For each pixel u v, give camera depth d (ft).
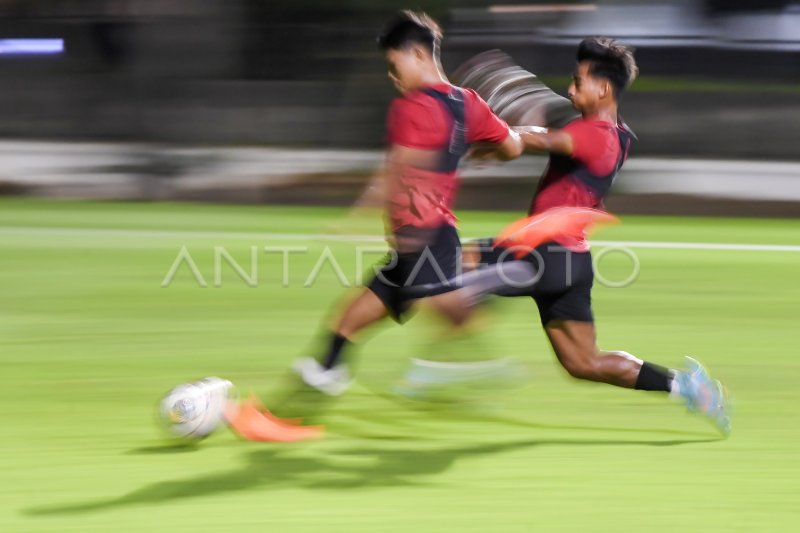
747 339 84.89
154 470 51.39
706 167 183.42
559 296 54.95
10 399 64.34
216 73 202.49
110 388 67.31
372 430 58.95
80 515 45.52
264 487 49.24
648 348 81.51
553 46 202.80
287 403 56.54
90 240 130.72
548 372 72.74
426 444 56.49
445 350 75.05
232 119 195.31
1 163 182.91
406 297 54.54
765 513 46.78
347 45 198.18
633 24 209.87
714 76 208.33
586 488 49.65
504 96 57.72
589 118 54.24
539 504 47.50
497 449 55.83
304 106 195.93
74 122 197.26
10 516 45.39
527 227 54.13
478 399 66.03
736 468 52.95
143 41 203.92
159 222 146.41
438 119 52.08
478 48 200.95
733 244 135.54
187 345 79.92
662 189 172.65
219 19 201.87
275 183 174.70
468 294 53.57
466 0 200.13
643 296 102.22
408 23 52.54
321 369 55.31
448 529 44.45
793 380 72.08
